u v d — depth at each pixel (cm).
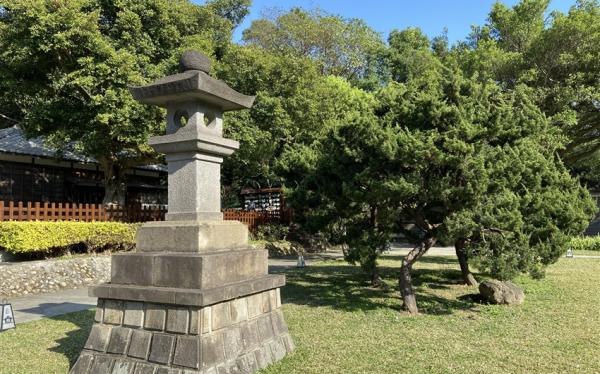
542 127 906
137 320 459
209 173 513
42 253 1153
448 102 736
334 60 3073
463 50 1945
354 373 480
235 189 2388
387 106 809
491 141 768
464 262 1044
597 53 1521
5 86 1226
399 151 651
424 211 810
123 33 1229
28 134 1298
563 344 583
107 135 1244
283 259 1692
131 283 475
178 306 436
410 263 814
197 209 490
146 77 1234
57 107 1233
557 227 839
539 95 1545
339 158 793
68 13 1091
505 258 705
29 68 1212
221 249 496
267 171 1695
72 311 803
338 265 1489
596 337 613
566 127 1609
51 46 1108
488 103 759
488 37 1894
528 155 800
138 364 445
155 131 1192
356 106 910
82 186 1855
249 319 494
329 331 654
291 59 1472
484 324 694
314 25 2917
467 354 546
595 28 1515
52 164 1731
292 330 660
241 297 484
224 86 502
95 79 1116
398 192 670
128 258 480
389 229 843
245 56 1397
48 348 577
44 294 987
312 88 1548
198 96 489
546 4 1772
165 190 2225
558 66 1588
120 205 1430
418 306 827
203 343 422
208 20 1472
